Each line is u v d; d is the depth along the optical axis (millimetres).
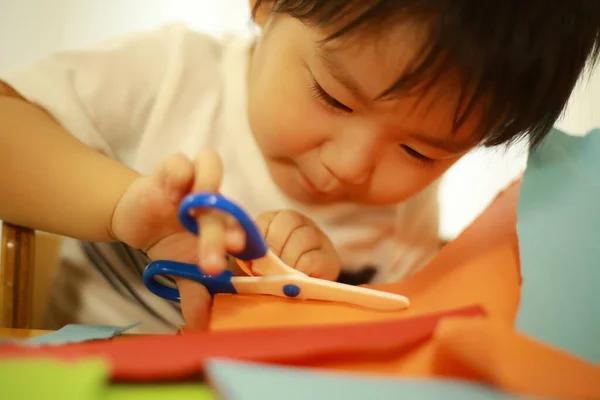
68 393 168
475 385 198
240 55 627
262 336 239
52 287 562
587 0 403
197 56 611
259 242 318
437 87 385
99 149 530
